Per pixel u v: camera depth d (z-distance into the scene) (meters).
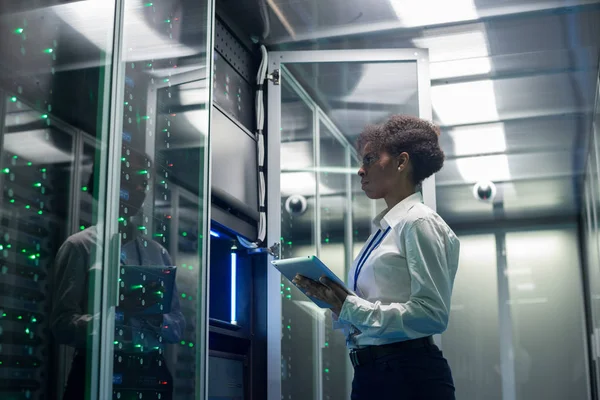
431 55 4.46
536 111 5.68
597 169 5.27
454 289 8.39
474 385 7.98
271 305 3.54
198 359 2.04
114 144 1.75
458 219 8.56
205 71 2.22
